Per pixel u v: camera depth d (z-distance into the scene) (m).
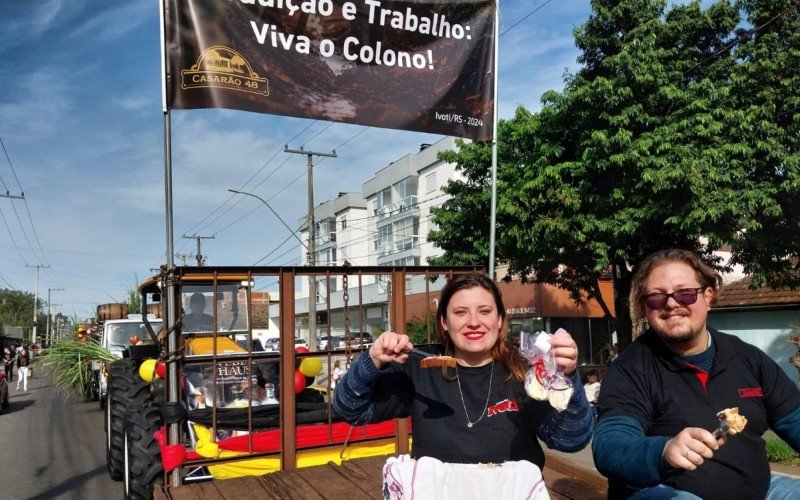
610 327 20.42
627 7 12.20
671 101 11.85
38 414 13.98
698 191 10.73
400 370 2.26
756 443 2.24
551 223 12.60
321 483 3.63
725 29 12.48
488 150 14.76
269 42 4.52
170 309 4.09
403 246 38.56
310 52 4.65
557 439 2.03
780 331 14.83
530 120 14.11
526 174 13.48
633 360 2.37
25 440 10.67
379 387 2.22
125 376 6.16
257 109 4.47
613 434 2.11
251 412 4.15
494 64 5.28
